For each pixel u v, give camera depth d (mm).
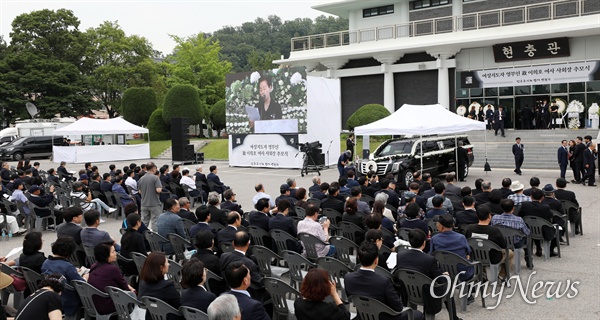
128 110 47125
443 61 34844
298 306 4547
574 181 19141
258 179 23703
